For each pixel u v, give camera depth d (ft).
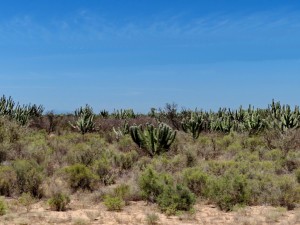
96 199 34.88
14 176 37.17
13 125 67.51
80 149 54.19
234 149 60.03
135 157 52.60
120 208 32.01
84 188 38.55
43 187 36.81
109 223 27.86
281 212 31.42
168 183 36.06
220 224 27.76
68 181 38.75
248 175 40.65
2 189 36.11
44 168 43.83
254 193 34.94
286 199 33.50
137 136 58.08
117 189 35.81
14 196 35.68
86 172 38.99
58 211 31.19
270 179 38.29
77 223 27.17
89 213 29.73
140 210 31.99
